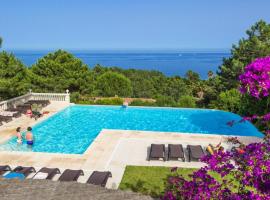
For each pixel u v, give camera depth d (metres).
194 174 6.19
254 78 5.92
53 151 19.77
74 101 37.84
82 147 20.80
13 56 34.41
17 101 30.39
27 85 34.19
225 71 38.69
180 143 19.64
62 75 40.91
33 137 21.59
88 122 27.84
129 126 27.06
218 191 5.80
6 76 33.12
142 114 31.28
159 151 16.62
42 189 4.99
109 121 28.45
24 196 4.77
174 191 6.28
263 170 5.62
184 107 33.47
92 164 15.62
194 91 46.75
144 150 18.06
